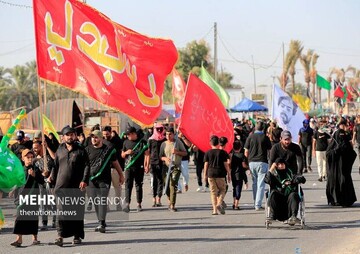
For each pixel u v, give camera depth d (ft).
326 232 73.56
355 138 171.63
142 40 82.89
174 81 170.91
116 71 77.66
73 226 67.31
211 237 71.15
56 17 73.77
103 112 199.52
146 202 106.73
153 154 100.42
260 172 93.56
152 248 64.85
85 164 67.62
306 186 126.72
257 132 94.02
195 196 115.03
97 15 76.23
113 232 75.77
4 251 64.54
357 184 126.82
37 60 72.54
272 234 72.69
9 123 157.48
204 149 100.89
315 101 514.68
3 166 66.39
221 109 100.63
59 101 189.06
